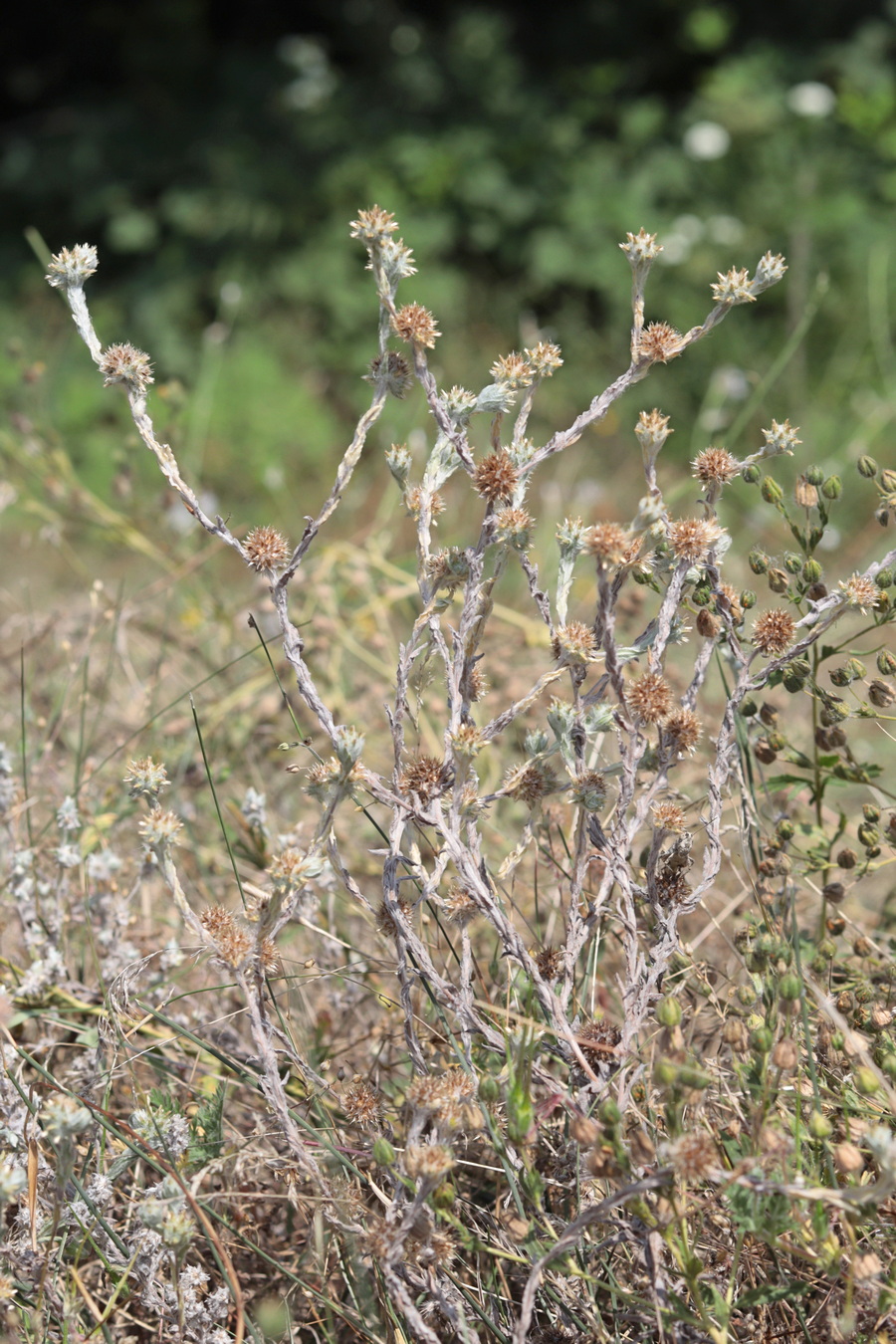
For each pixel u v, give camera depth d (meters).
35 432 1.49
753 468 0.84
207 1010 0.91
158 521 1.41
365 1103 0.80
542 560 1.49
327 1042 0.91
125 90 4.12
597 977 0.92
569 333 2.97
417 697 0.80
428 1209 0.75
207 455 2.56
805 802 0.96
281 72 3.79
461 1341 0.75
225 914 0.78
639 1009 0.78
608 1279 0.78
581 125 3.52
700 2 3.77
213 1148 0.81
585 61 3.86
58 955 0.90
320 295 3.15
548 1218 0.77
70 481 1.43
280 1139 0.84
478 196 3.23
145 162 3.66
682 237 2.84
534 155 3.34
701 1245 0.79
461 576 0.78
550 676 0.78
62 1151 0.76
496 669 1.10
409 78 3.63
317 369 3.05
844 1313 0.75
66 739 1.09
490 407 0.78
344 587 1.26
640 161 3.34
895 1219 0.78
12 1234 0.81
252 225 3.26
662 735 0.78
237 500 2.53
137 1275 0.79
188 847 0.98
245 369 2.86
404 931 0.78
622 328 2.94
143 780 0.76
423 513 0.79
